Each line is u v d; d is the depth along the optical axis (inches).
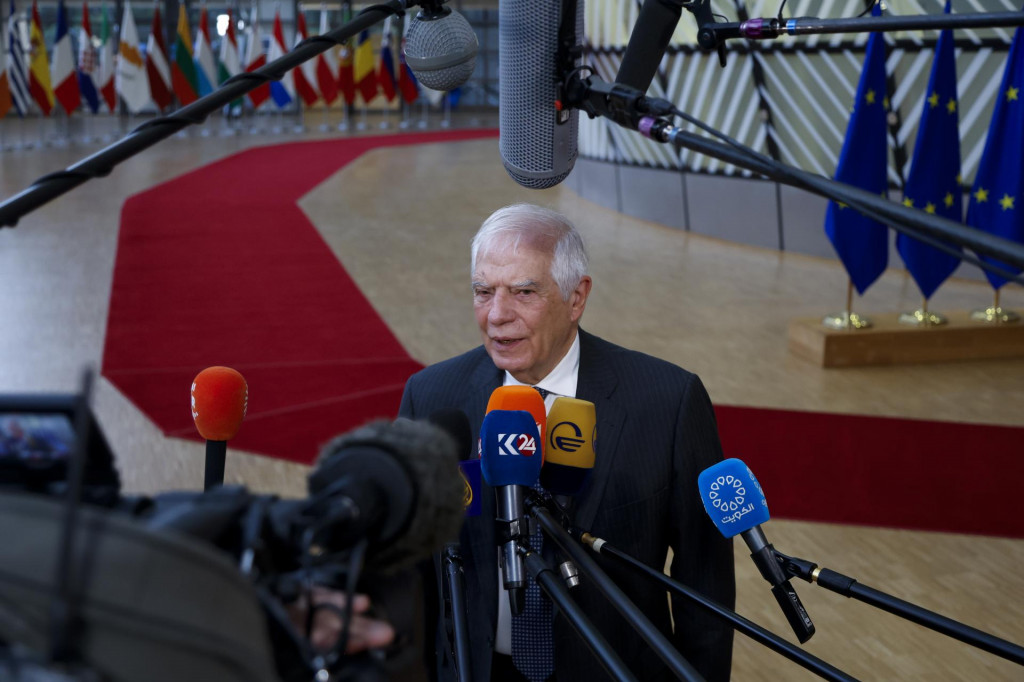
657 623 66.0
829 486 169.5
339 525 23.8
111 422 194.9
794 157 358.6
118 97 789.2
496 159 711.1
